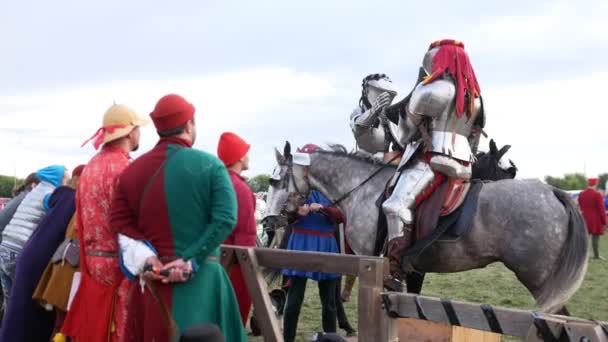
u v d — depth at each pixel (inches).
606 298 296.8
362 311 113.9
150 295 100.7
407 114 172.9
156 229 101.7
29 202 193.5
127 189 104.3
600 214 499.2
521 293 310.8
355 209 186.5
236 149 150.9
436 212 162.2
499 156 184.5
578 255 154.9
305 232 192.7
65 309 144.9
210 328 76.8
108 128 127.3
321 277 179.6
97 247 123.2
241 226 145.2
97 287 122.6
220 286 106.1
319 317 252.8
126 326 105.3
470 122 170.6
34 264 154.4
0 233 212.5
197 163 102.7
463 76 165.6
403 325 133.2
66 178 195.8
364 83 208.7
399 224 164.2
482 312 94.9
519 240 157.6
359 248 184.9
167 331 98.7
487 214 161.3
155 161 104.0
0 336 154.6
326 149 211.3
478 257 163.8
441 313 101.1
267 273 172.9
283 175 202.7
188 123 107.9
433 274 388.5
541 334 86.0
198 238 101.7
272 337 131.3
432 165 164.2
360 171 188.9
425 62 173.6
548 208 157.6
